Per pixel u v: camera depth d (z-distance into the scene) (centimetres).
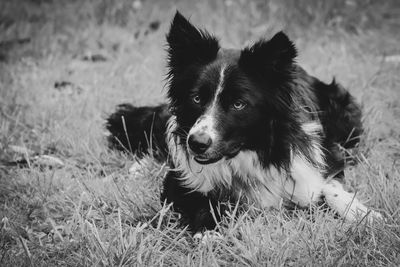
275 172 384
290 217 381
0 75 634
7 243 362
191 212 387
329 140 452
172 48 380
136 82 620
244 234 343
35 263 329
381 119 513
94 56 702
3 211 397
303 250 333
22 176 443
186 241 351
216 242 347
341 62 635
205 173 387
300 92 400
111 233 360
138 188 417
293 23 755
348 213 372
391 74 596
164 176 432
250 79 359
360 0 792
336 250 330
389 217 360
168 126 419
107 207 399
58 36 757
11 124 536
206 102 360
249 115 359
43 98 584
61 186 434
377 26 751
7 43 730
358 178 426
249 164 382
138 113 497
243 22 765
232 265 322
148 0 870
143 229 364
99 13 829
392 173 417
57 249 351
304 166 391
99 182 429
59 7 855
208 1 840
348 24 753
